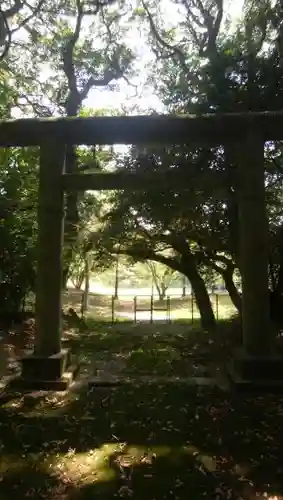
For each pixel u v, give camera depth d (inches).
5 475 156.6
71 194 475.8
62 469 161.0
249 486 148.7
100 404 227.8
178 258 622.5
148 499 141.6
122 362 335.3
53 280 265.0
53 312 264.2
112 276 1517.0
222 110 353.7
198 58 453.7
